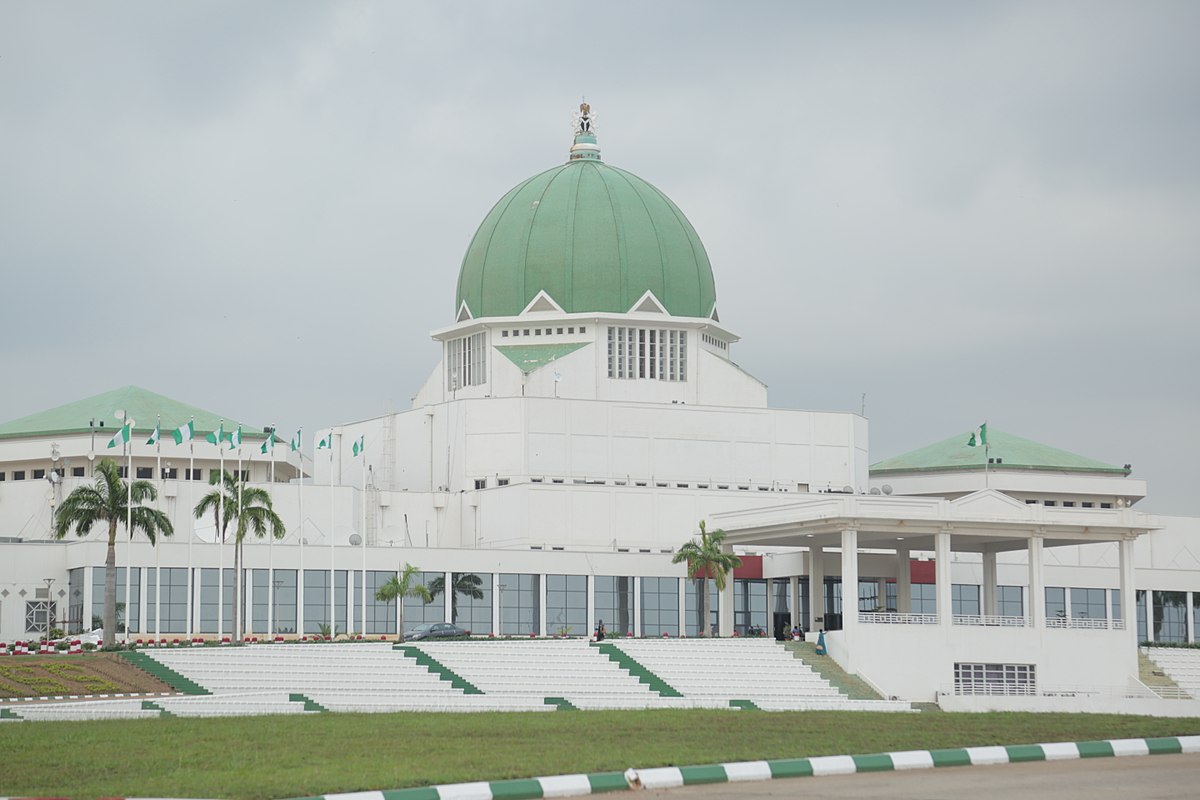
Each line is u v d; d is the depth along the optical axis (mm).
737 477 148875
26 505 145500
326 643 112625
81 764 56656
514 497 140250
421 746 63531
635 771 49875
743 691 105875
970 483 169750
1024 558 156500
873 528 116375
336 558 131125
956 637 116125
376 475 154500
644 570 137625
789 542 128250
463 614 132875
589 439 145250
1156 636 148375
